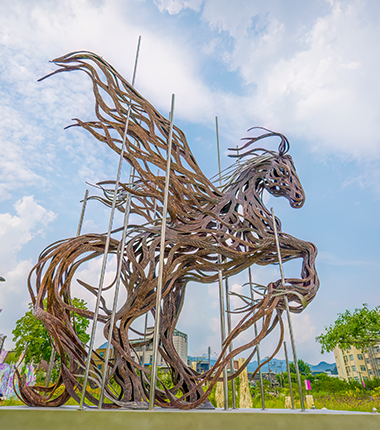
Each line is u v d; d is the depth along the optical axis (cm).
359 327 2162
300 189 952
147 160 701
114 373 582
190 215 746
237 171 895
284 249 777
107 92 680
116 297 554
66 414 429
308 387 1463
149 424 424
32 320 1795
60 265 585
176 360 666
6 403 852
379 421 467
